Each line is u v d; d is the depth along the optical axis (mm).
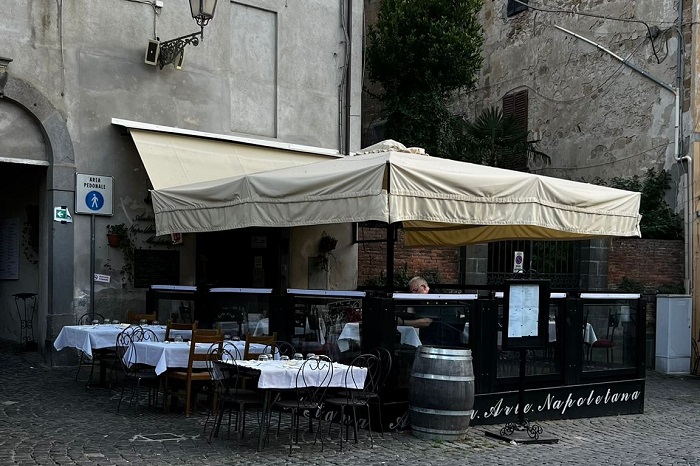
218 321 10680
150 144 12719
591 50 19312
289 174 9062
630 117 18344
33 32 11961
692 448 8633
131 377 9055
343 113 15586
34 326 13578
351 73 15617
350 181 8172
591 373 10375
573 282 16406
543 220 9156
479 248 15555
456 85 19156
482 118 19828
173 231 10570
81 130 12391
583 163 19422
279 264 14461
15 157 11930
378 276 15484
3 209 14844
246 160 13719
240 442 7867
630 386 10742
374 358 8367
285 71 14797
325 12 15398
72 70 12336
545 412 9852
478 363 9195
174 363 8781
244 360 8273
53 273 12016
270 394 7816
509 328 8633
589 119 19297
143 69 13086
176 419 8820
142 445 7586
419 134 18812
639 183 17828
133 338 9680
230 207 9680
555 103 20188
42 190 12625
